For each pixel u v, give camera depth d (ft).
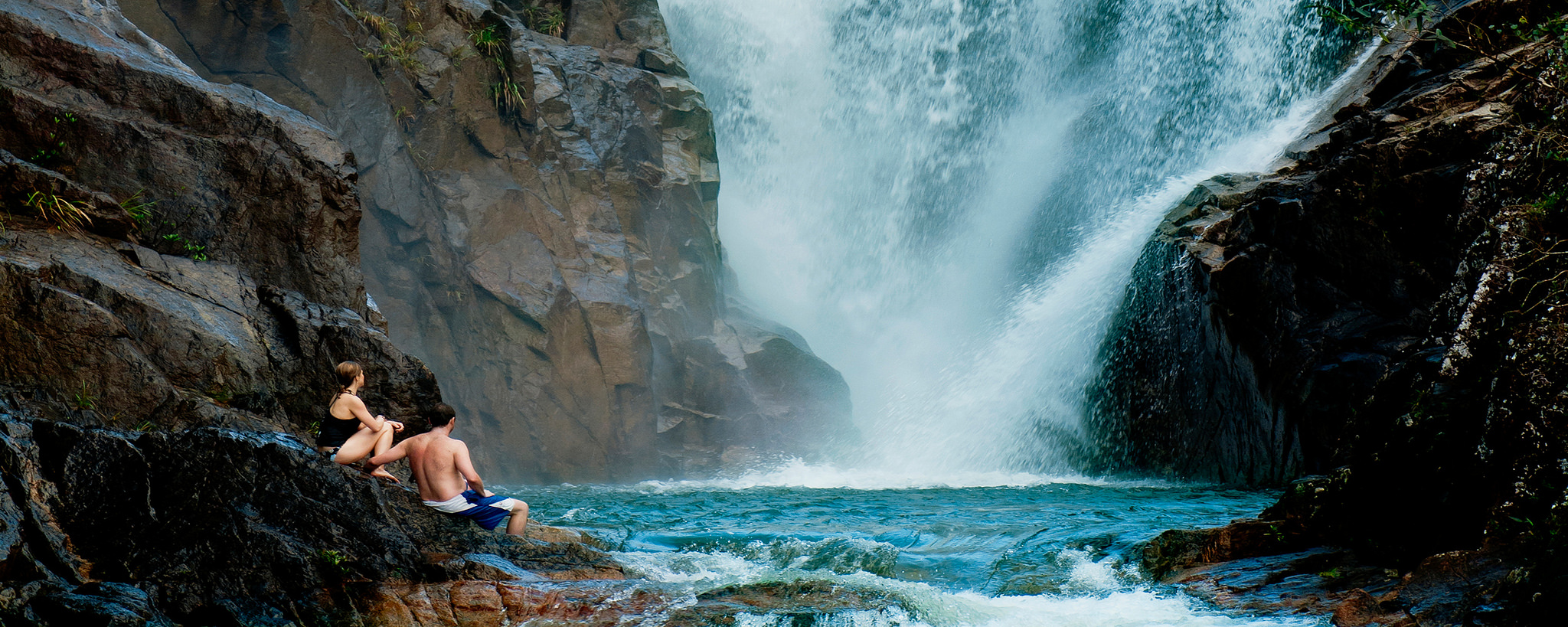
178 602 21.03
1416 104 54.75
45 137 34.96
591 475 65.57
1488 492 21.54
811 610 22.94
